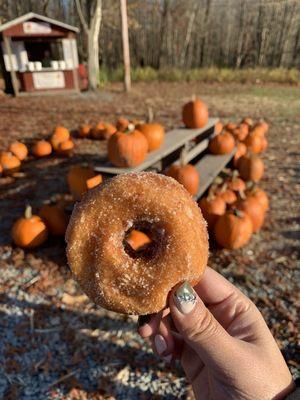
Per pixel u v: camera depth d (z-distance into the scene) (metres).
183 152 4.79
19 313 3.40
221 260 4.16
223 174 6.20
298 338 3.16
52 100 14.55
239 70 23.78
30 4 24.41
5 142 8.70
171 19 26.14
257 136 7.60
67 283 3.77
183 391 2.78
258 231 4.80
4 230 4.72
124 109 12.73
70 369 2.93
